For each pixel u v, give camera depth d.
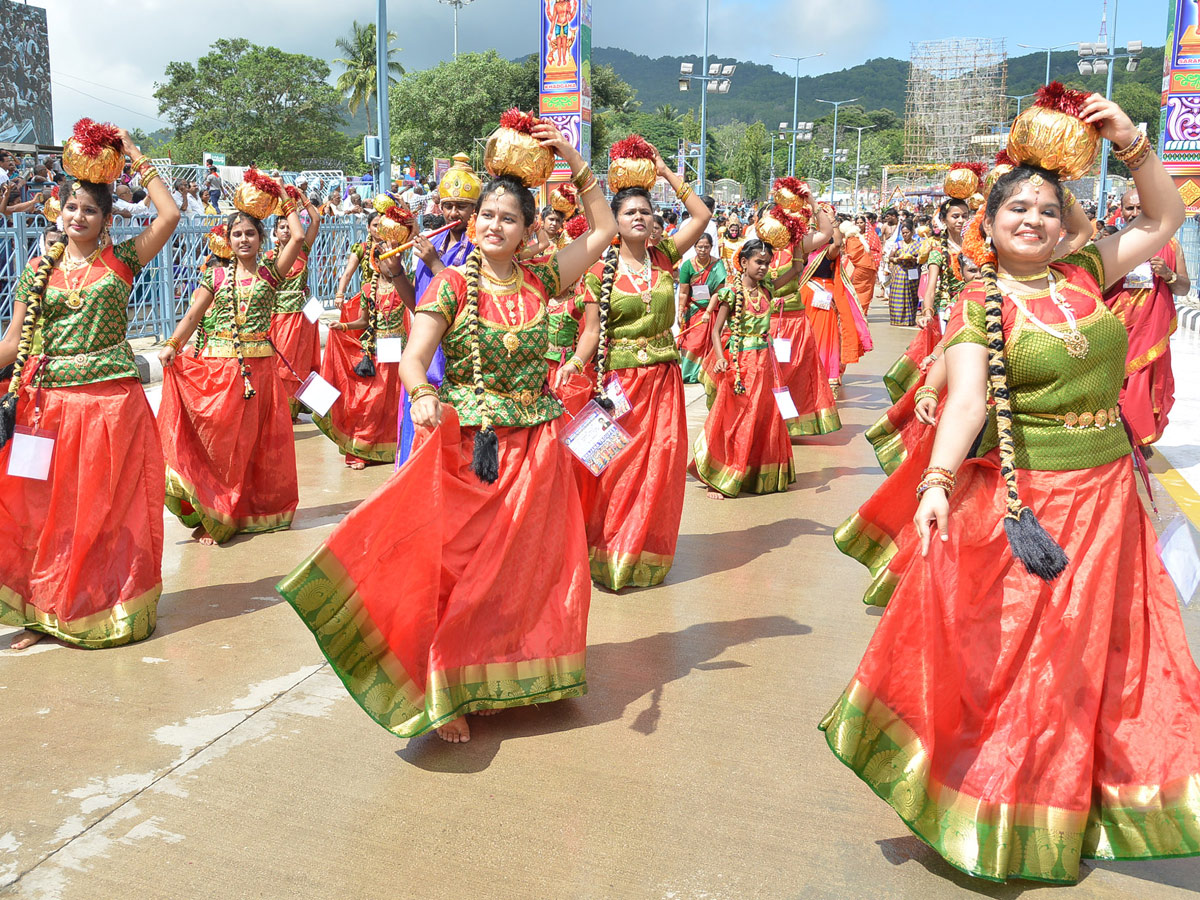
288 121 73.81
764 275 7.14
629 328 5.39
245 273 6.21
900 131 129.50
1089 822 2.89
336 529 3.34
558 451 3.89
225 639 4.61
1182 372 11.98
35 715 3.85
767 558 5.94
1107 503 2.93
